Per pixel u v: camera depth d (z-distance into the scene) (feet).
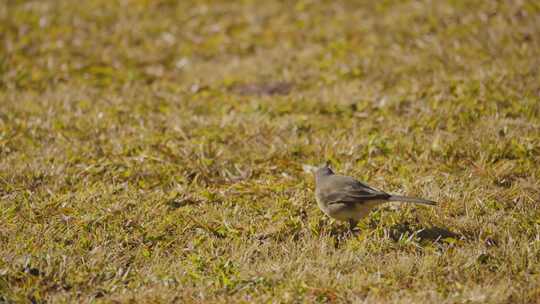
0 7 76.74
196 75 61.41
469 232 32.81
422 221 33.88
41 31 71.15
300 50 64.59
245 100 53.67
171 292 27.58
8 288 27.86
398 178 39.01
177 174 39.86
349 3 73.56
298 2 75.77
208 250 31.58
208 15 75.00
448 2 68.95
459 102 48.57
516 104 47.24
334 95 52.70
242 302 26.61
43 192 37.60
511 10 65.05
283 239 32.81
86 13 76.02
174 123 47.78
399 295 27.04
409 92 51.60
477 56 57.00
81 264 29.84
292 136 45.24
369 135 44.88
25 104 52.42
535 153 41.19
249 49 66.74
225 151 42.75
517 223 32.99
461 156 41.52
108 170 40.27
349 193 32.12
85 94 55.52
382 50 61.31
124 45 68.54
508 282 27.66
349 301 27.02
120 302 26.94
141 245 31.91
